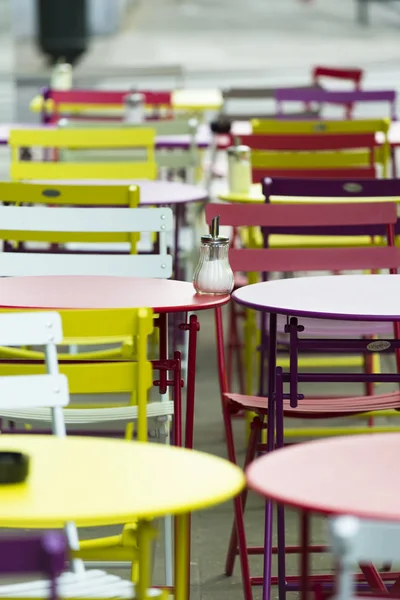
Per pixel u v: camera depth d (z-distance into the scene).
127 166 7.02
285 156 7.30
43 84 16.23
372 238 6.93
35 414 4.03
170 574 4.36
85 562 4.22
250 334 6.18
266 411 4.39
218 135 9.75
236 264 5.04
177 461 2.68
